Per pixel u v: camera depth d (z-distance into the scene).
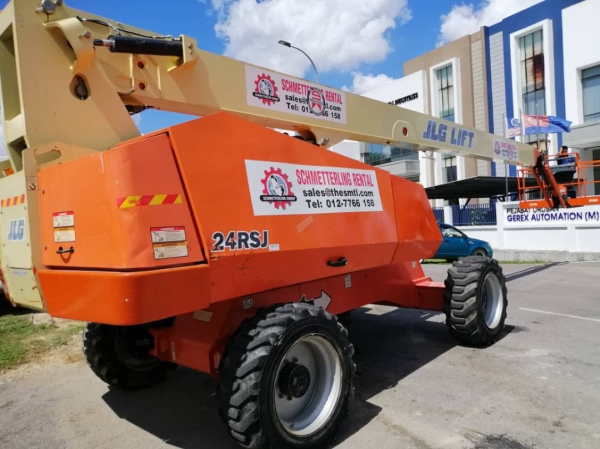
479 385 4.27
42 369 5.19
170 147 2.75
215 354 3.32
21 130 2.97
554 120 19.25
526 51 27.25
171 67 3.60
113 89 3.28
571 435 3.28
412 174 33.00
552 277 11.21
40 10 2.95
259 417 2.76
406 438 3.31
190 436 3.50
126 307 2.41
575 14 23.95
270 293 3.64
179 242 2.67
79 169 2.69
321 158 3.73
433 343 5.72
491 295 5.68
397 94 35.16
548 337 5.82
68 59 3.09
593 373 4.50
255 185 3.14
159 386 4.62
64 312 2.76
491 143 8.22
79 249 2.70
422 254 5.02
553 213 15.78
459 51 30.88
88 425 3.74
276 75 4.32
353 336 6.18
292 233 3.34
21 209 2.96
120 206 2.46
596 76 23.64
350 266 3.96
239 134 3.11
